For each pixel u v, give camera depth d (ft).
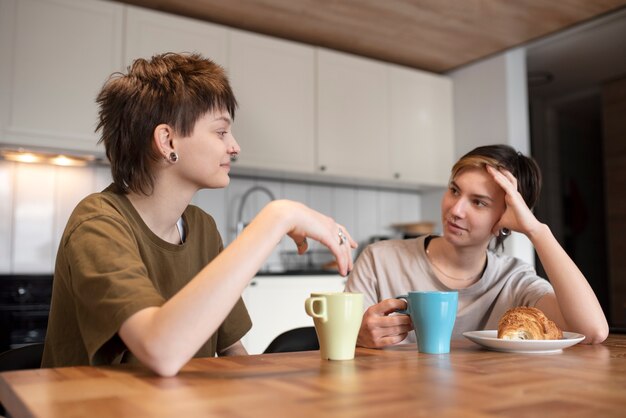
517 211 3.95
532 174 4.58
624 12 10.95
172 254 3.57
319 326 2.91
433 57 13.19
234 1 10.30
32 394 2.05
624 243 14.57
